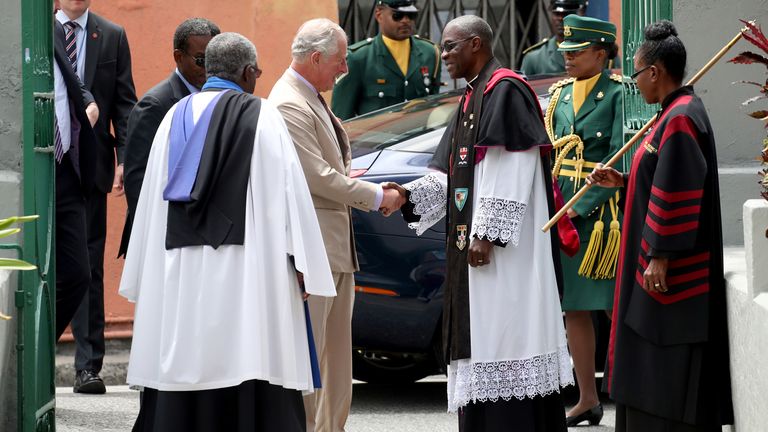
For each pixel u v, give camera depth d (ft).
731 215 44.98
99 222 55.57
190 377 35.53
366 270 49.75
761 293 33.14
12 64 39.96
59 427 47.29
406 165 50.88
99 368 55.47
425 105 57.00
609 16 69.72
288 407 36.55
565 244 45.75
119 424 48.14
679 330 36.29
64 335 62.95
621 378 37.40
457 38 39.96
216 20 67.36
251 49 38.34
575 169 47.52
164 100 45.80
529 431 39.27
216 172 36.14
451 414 50.70
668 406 36.50
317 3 68.28
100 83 55.11
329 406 43.65
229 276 35.81
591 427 47.96
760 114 33.24
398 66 65.46
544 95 52.85
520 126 38.58
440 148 41.91
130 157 45.83
